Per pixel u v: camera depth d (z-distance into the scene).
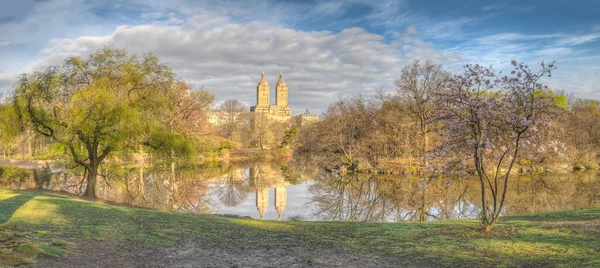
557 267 8.62
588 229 12.16
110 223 13.50
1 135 24.27
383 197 33.41
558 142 12.27
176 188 37.78
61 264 8.55
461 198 30.84
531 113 11.61
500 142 12.56
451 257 10.21
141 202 27.98
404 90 51.59
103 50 24.66
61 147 27.03
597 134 59.41
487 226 13.10
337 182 44.88
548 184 38.44
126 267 9.00
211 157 77.12
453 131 12.50
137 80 24.70
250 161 79.62
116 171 31.84
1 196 18.80
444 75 48.19
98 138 23.78
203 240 12.21
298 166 69.25
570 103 75.94
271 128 130.00
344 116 59.62
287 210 27.39
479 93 12.20
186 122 45.16
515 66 11.66
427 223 16.11
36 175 39.03
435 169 13.86
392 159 57.53
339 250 11.49
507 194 32.25
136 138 24.44
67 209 15.67
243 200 32.44
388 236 13.35
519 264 9.15
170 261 9.79
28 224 12.15
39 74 23.44
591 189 34.97
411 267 9.61
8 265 7.91
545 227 13.02
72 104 22.47
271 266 9.75
